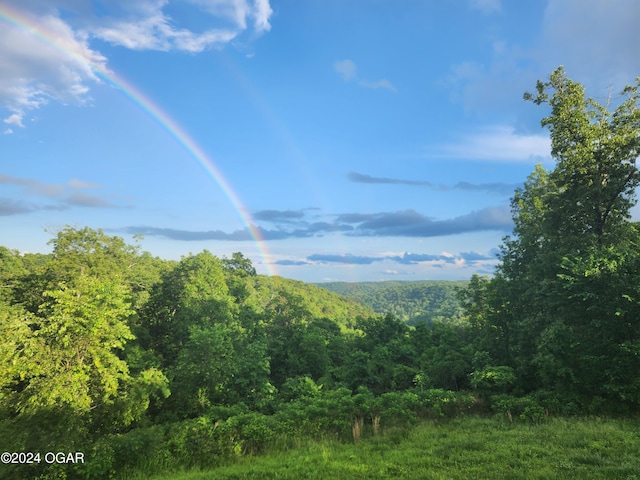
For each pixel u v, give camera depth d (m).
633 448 9.39
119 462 11.16
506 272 27.89
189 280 33.53
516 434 12.08
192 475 9.86
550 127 22.94
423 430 14.23
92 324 16.75
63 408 14.88
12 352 15.19
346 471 9.12
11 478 9.80
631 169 20.17
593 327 16.09
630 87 20.77
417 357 34.78
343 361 39.00
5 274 29.00
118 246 37.59
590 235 21.02
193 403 22.91
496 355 25.22
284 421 15.09
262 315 40.66
